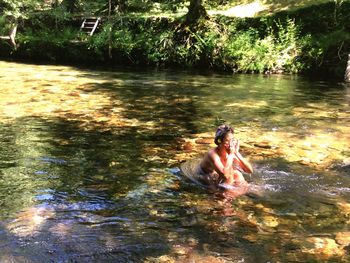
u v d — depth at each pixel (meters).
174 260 3.00
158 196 4.19
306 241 3.26
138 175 4.80
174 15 21.08
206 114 8.39
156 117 8.02
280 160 5.32
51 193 4.25
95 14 24.02
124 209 3.89
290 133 6.83
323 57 16.11
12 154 5.53
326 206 3.94
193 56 18.41
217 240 3.29
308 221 3.62
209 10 21.59
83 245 3.22
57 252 3.12
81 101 9.66
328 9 17.86
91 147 5.91
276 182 4.55
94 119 7.73
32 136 6.45
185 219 3.67
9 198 4.11
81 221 3.63
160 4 24.27
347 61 15.10
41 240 3.29
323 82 13.92
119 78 14.51
